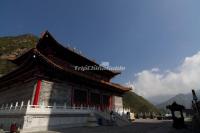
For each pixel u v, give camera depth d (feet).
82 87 105.09
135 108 437.58
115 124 88.74
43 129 64.44
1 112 82.28
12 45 387.75
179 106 72.33
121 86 137.08
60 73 90.79
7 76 105.91
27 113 61.82
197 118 63.77
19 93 94.84
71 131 61.11
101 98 119.24
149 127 75.25
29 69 89.30
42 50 95.20
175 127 69.15
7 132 58.80
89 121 82.99
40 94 78.95
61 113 74.54
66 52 105.70
